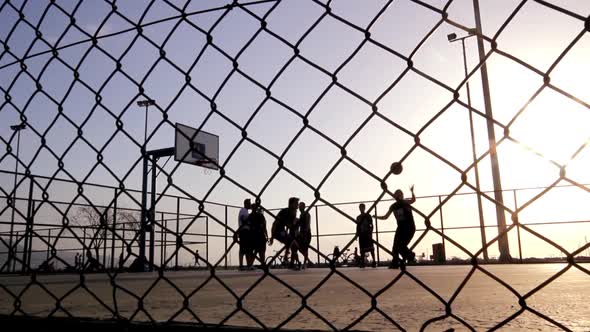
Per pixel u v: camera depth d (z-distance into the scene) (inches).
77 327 55.1
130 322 52.1
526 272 242.7
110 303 97.7
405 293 116.4
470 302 89.5
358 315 71.6
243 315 74.3
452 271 291.4
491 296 103.1
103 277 270.7
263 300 101.3
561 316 66.4
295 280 195.3
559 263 448.5
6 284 198.8
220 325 47.3
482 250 37.5
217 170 50.0
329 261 43.1
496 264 468.4
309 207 45.0
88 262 57.9
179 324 49.3
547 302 87.7
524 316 66.9
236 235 47.8
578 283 150.4
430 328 57.7
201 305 91.9
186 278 247.6
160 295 121.0
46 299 110.4
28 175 65.5
